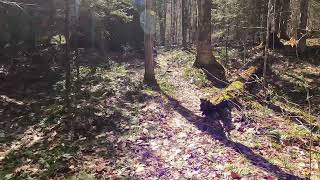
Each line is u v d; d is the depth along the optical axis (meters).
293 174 7.53
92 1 18.39
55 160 9.31
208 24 19.41
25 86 16.91
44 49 20.89
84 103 13.41
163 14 46.47
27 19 19.86
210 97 14.16
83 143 10.31
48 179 8.33
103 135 10.72
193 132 10.49
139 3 27.56
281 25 26.00
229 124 10.93
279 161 8.21
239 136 9.97
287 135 9.73
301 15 21.73
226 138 9.80
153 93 14.91
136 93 14.81
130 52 25.39
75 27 21.30
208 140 9.73
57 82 16.53
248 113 11.68
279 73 17.75
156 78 17.98
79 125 11.55
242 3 22.19
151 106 13.20
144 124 11.39
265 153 8.72
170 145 9.61
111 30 25.78
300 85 15.90
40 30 20.67
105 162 8.90
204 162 8.32
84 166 8.78
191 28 42.81
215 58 21.20
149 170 8.21
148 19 16.47
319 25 25.86
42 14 20.05
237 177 7.40
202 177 7.61
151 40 16.53
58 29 20.86
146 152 9.27
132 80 17.03
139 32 27.69
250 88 14.53
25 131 12.09
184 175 7.79
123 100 13.98
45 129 11.81
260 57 18.28
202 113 11.82
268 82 16.61
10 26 19.88
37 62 19.31
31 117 13.28
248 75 15.08
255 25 23.02
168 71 19.67
